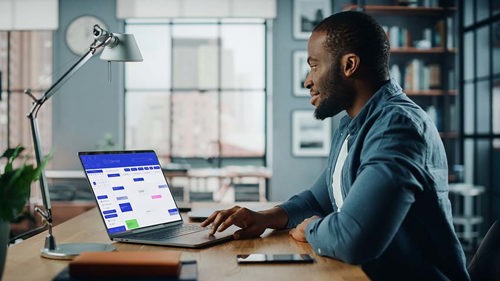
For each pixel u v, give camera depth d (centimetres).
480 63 571
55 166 679
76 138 680
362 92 147
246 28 730
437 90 627
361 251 119
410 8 623
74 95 681
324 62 146
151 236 148
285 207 167
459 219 532
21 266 117
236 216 151
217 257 127
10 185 94
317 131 689
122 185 156
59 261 121
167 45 725
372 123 141
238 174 632
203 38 731
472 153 585
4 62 696
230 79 735
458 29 615
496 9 545
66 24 680
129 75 724
